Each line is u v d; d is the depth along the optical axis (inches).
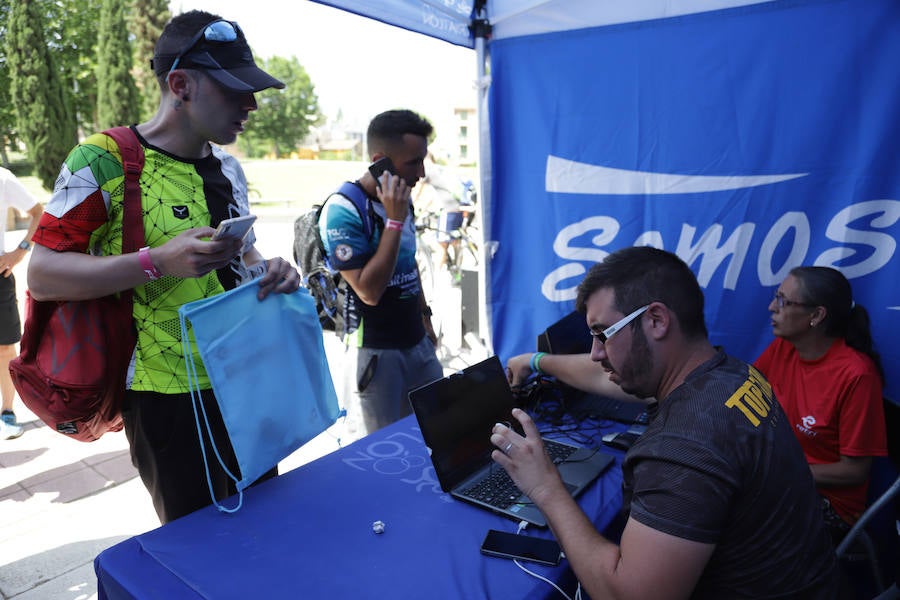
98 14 891.4
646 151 106.7
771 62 94.9
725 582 41.1
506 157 120.6
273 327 59.6
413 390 59.5
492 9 114.7
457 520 54.5
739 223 101.6
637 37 103.8
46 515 107.6
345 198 83.3
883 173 90.1
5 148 861.2
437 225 287.9
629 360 45.4
